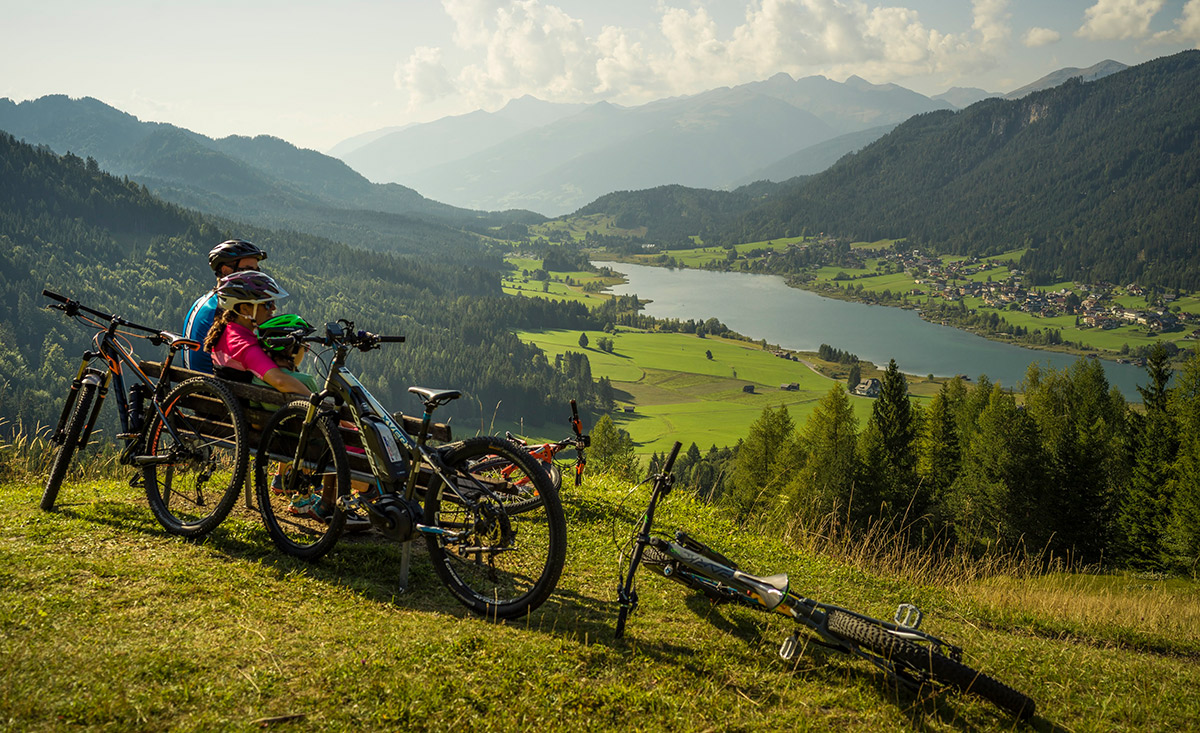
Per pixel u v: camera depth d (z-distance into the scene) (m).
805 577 5.85
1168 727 3.53
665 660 3.50
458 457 3.90
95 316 4.99
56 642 3.01
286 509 5.10
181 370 5.01
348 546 4.53
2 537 4.23
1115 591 8.82
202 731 2.55
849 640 3.57
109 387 5.16
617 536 5.64
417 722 2.73
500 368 199.75
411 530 3.89
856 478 45.41
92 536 4.39
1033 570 7.52
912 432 56.47
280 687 2.86
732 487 55.69
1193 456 44.53
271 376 4.54
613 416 189.00
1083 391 77.88
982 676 3.38
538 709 2.90
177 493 5.34
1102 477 45.31
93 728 2.51
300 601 3.71
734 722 3.00
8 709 2.53
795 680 3.47
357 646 3.24
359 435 4.38
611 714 2.95
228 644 3.15
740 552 6.28
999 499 44.41
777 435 56.38
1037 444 45.69
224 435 4.87
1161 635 5.60
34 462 6.86
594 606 4.14
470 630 3.54
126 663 2.89
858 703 3.32
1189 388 56.00
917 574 6.70
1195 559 36.56
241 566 4.09
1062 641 5.03
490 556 3.93
